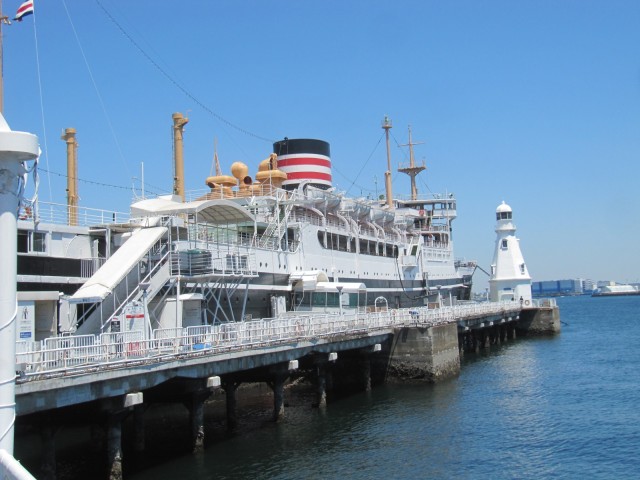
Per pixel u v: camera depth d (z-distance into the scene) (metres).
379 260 71.38
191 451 30.48
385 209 79.19
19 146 17.09
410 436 34.25
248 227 52.84
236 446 31.98
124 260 34.16
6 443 16.92
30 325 27.31
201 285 40.38
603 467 29.09
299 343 36.84
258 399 45.03
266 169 64.69
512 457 30.67
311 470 28.45
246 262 43.91
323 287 50.94
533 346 81.19
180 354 27.75
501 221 101.44
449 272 94.56
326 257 59.94
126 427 35.88
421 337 49.44
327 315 44.06
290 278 51.88
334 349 41.59
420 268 82.62
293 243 55.06
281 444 32.47
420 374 49.22
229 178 60.50
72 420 25.03
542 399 44.22
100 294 30.75
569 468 29.05
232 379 35.72
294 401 44.06
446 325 53.19
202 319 40.81
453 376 53.16
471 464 29.59
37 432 33.56
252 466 28.84
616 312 171.38
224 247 44.00
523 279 99.06
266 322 37.47
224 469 28.33
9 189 17.39
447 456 30.78
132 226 38.97
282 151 70.94
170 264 37.16
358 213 68.38
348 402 43.25
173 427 36.03
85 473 27.28
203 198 57.56
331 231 61.75
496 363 64.50
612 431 35.25
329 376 47.78
